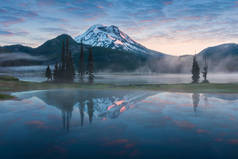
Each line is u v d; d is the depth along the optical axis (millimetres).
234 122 10227
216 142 7160
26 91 28469
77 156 5938
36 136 7820
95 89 34344
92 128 9086
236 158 5746
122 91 30250
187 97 22328
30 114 12391
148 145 6840
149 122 10312
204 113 12812
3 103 17047
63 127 9242
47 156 5902
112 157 5848
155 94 25922
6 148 6570
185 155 5984
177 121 10516
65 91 29812
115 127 9273
